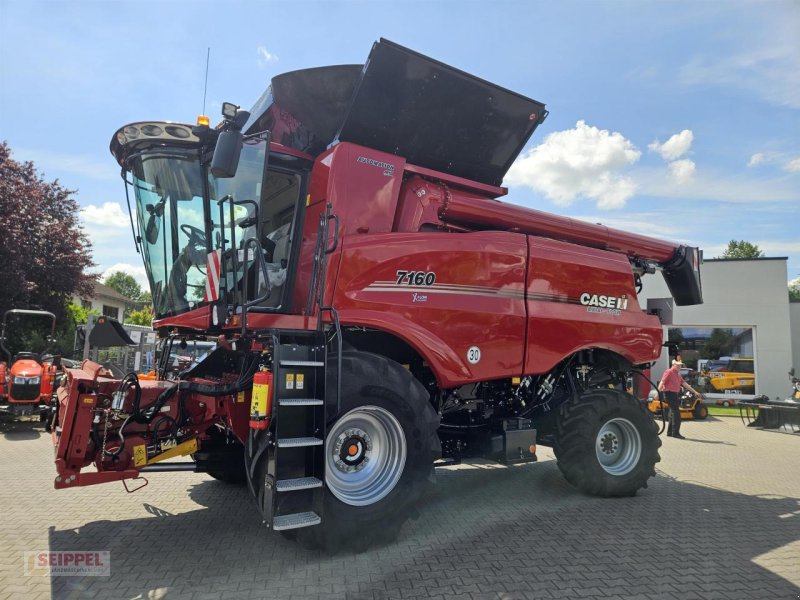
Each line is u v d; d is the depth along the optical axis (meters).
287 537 3.96
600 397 5.92
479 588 3.51
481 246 5.37
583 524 4.95
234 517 4.89
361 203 4.90
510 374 5.41
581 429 5.73
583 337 6.02
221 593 3.37
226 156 3.96
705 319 19.83
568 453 5.75
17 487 5.82
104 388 4.32
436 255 5.08
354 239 4.75
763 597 3.50
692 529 4.89
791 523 5.16
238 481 5.80
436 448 4.36
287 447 3.72
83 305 25.22
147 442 4.29
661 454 9.45
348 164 4.89
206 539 4.32
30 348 14.37
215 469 5.13
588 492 5.81
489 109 5.59
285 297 4.79
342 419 4.04
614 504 5.70
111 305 38.81
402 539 4.43
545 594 3.46
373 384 4.06
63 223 17.70
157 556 3.96
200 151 4.65
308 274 4.76
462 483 6.54
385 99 5.07
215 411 4.49
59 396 4.80
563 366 6.21
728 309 19.64
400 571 3.76
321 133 5.39
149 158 4.76
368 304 4.69
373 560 3.95
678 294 8.20
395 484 4.15
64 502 5.29
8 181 16.39
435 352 4.93
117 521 4.75
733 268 19.69
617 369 6.81
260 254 4.26
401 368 4.34
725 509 5.62
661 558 4.14
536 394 6.23
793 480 7.29
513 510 5.37
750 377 19.38
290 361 3.80
